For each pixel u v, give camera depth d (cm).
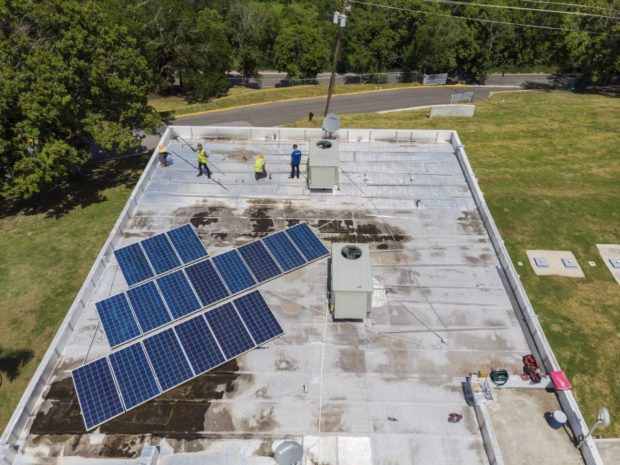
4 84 2725
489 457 1119
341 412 1218
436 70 7550
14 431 1141
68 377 1298
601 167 4109
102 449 1140
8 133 3020
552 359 1278
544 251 3084
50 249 3088
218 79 6475
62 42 3027
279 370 1320
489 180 3912
